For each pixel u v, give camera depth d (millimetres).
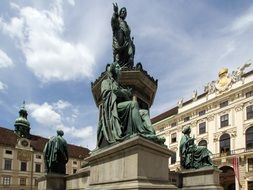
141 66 10242
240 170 39219
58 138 10898
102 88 6973
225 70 44750
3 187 55969
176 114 51281
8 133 61500
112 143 6211
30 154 61562
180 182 10977
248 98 40500
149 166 5555
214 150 43625
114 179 5840
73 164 67188
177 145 49938
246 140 39719
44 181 10281
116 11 11375
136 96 10164
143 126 6195
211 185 10195
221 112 43938
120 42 11062
